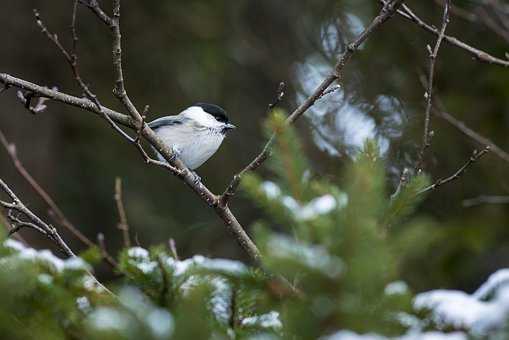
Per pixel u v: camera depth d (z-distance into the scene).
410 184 3.24
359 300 2.68
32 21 14.35
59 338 2.93
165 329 2.79
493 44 11.84
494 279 3.73
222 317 3.03
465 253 11.32
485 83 11.71
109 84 14.47
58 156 14.66
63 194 14.46
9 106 14.17
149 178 14.74
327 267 2.64
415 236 2.74
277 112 3.25
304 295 2.77
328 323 2.70
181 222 14.41
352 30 13.45
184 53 14.31
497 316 3.04
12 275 2.93
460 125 9.22
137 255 3.21
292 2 15.18
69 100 6.20
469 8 11.74
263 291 3.00
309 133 12.77
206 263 3.11
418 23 6.82
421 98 12.14
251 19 15.38
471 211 11.74
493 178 11.75
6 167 13.85
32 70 14.36
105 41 14.41
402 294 2.71
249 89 15.14
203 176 14.60
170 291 3.10
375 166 2.90
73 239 14.24
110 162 14.73
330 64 13.59
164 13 14.17
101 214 14.48
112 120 6.34
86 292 3.16
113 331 2.78
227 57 14.47
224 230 14.38
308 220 2.77
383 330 2.70
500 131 11.72
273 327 3.02
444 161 11.88
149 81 14.43
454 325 3.00
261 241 2.75
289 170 3.08
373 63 12.68
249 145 14.82
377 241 2.68
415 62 12.23
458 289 11.77
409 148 11.80
